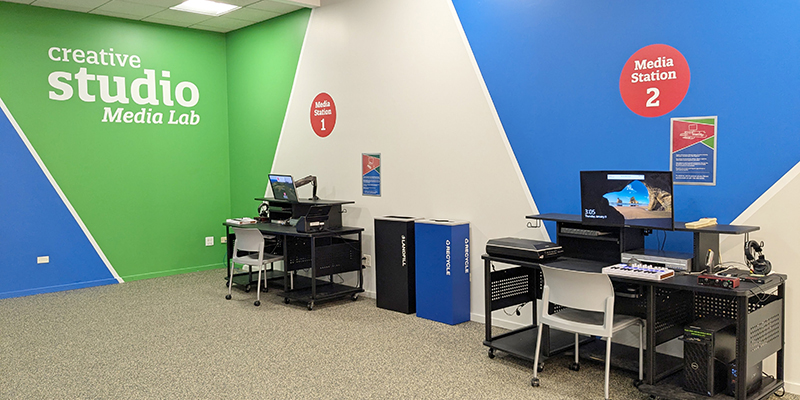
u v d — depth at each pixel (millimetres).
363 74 5809
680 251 3723
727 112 3525
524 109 4535
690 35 3646
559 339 4039
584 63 4164
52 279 6246
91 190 6492
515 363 3912
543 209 4465
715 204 3609
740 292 2822
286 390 3471
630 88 3939
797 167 3291
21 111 6000
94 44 6441
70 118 6312
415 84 5316
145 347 4301
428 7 5148
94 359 4043
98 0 5887
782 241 3363
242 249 5633
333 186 6285
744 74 3447
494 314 4867
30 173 6078
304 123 6543
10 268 5980
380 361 3969
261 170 7172
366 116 5820
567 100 4277
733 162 3521
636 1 3875
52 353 4176
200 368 3852
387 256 5379
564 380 3596
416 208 5414
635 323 3400
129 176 6766
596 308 3225
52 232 6238
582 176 3643
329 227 5703
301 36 6465
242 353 4152
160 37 6934
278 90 6828
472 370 3783
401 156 5504
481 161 4848
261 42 6977
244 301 5734
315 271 5402
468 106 4910
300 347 4281
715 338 3031
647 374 3219
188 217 7273
